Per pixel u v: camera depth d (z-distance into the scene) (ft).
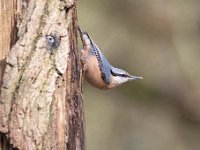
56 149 22.34
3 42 22.40
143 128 55.98
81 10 53.11
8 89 21.61
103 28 53.57
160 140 55.88
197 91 52.80
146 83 54.90
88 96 55.26
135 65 54.29
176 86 53.72
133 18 54.39
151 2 54.49
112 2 54.29
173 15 53.52
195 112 54.19
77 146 24.22
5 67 22.00
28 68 21.91
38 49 22.20
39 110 21.88
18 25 22.41
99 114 54.65
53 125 22.26
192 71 52.34
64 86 22.76
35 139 21.68
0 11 22.34
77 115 24.43
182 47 52.70
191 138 55.67
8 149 21.74
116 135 54.34
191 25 52.90
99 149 52.70
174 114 55.93
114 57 53.62
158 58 53.98
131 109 55.98
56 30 22.66
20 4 22.71
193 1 53.57
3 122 21.43
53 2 22.85
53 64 22.39
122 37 54.03
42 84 22.07
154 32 54.19
